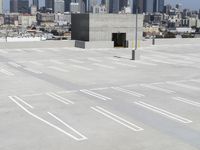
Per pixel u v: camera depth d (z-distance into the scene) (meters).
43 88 19.23
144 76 23.67
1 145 10.84
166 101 16.70
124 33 43.72
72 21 44.75
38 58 32.06
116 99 16.94
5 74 23.73
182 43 49.53
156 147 10.90
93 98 17.06
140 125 12.99
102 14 42.16
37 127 12.57
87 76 23.30
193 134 12.12
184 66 28.92
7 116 13.85
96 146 10.86
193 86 20.50
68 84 20.45
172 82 21.62
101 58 32.88
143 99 17.02
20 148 10.61
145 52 38.75
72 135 11.80
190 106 15.86
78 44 42.00
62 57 33.06
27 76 23.06
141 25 44.75
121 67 27.80
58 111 14.66
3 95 17.42
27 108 15.05
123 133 12.08
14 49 39.22
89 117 13.88
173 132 12.30
